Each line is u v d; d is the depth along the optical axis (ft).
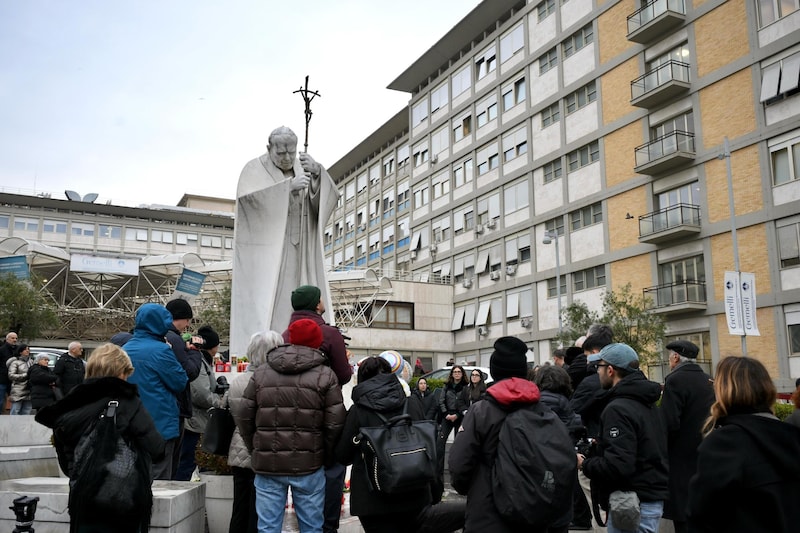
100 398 14.08
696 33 94.02
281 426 14.88
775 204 82.69
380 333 140.05
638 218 100.22
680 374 17.38
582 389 20.43
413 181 167.43
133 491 13.51
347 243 209.97
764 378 9.90
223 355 34.42
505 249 132.77
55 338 150.30
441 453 17.07
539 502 12.46
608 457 14.70
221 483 21.48
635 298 97.25
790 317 80.28
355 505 14.96
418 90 172.14
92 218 231.91
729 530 9.36
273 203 30.42
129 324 152.25
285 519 20.95
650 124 100.89
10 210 222.28
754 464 9.25
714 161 90.02
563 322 114.01
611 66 108.47
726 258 87.76
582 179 113.70
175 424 18.56
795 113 81.30
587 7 114.62
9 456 27.50
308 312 17.06
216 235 247.29
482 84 143.23
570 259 114.83
